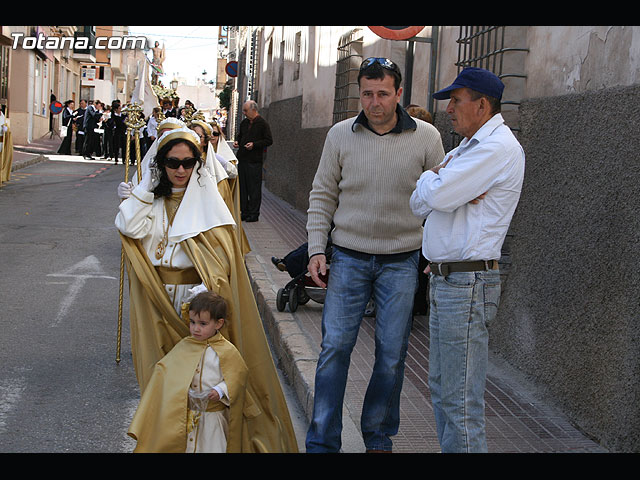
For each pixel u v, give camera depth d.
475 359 3.48
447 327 3.50
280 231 12.09
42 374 5.73
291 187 16.22
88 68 49.41
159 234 4.27
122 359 6.17
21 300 7.75
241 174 12.85
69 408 5.12
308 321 6.84
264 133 12.77
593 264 4.55
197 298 3.80
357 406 4.99
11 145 17.67
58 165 23.02
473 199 3.42
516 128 5.73
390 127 4.05
